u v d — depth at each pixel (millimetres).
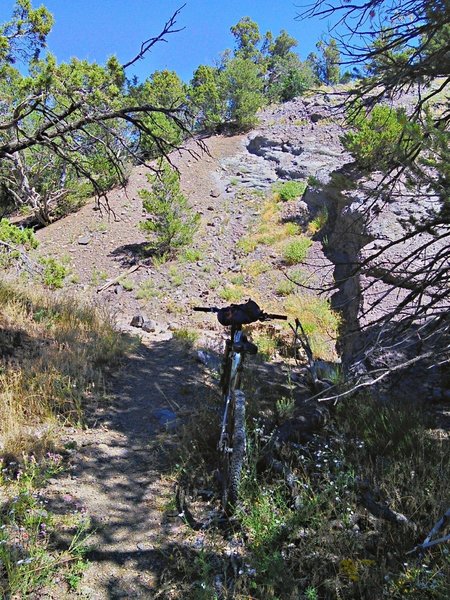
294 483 4230
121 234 19781
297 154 22953
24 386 6105
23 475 4367
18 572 3230
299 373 7984
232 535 3889
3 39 7609
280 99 33656
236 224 19125
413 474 4195
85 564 3561
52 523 3855
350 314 11742
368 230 10547
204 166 23344
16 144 7336
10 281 11172
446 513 3273
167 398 6727
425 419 5629
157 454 5203
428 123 4105
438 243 9742
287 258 16266
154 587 3439
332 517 3969
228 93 26422
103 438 5492
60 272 13625
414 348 6961
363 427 5242
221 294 15156
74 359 7293
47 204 20781
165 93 24938
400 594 3145
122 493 4504
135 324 11578
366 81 4848
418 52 4391
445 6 3998
